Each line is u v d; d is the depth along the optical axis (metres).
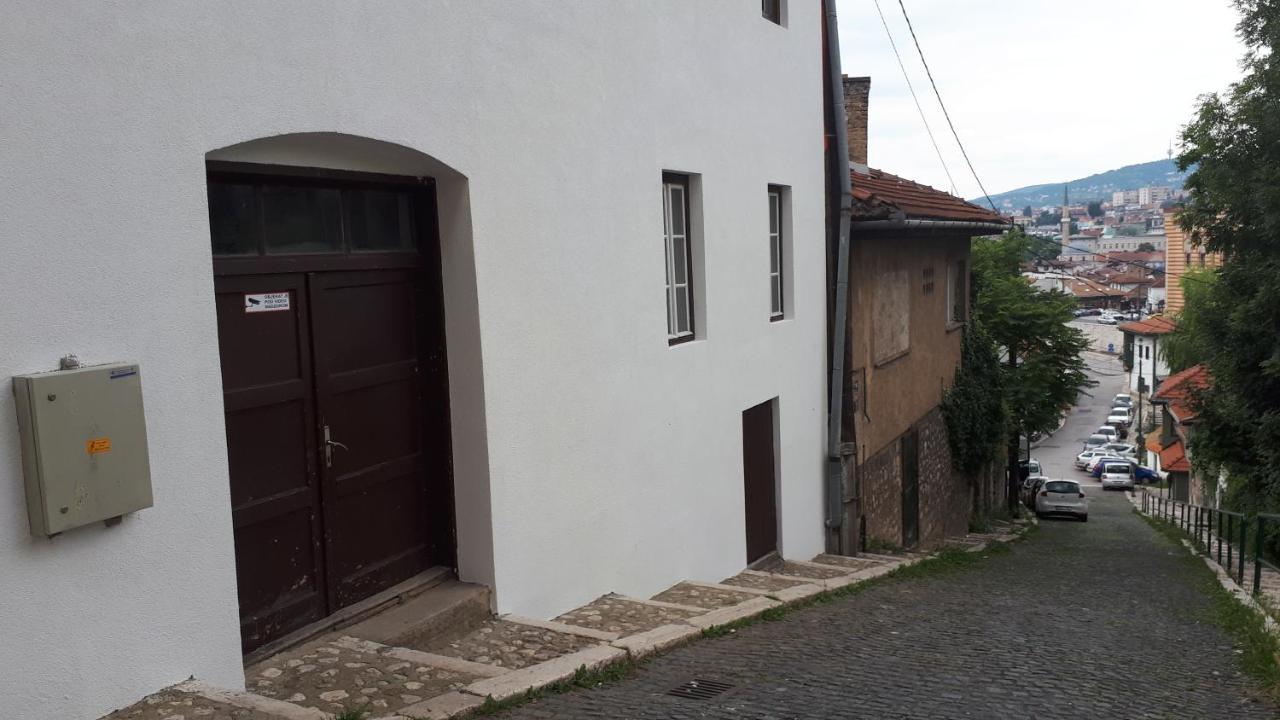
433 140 5.79
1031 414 28.25
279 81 4.79
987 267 28.89
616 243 7.78
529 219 6.69
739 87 10.01
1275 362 17.23
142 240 4.17
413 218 6.26
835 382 12.58
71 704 3.90
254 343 5.17
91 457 3.88
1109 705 5.87
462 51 6.01
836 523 12.69
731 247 9.93
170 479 4.29
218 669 4.52
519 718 4.64
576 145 7.21
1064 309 28.11
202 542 4.44
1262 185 16.95
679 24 8.73
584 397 7.36
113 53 4.03
